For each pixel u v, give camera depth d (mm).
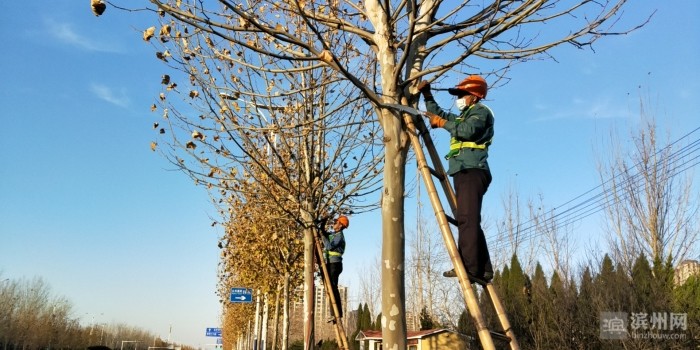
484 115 5086
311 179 12078
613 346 18266
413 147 5410
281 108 10648
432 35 6645
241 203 18422
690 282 18703
